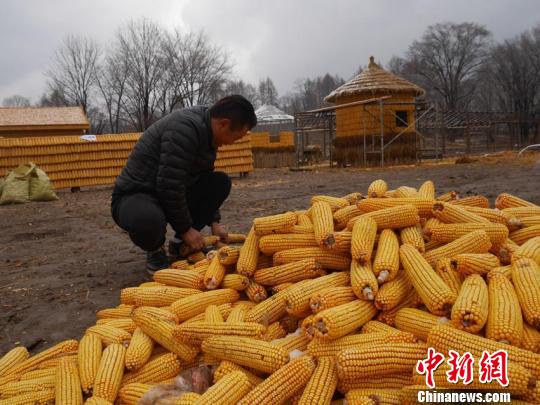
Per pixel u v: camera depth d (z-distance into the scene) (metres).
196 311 3.54
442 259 3.26
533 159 25.14
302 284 3.24
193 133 4.95
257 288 3.70
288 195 14.77
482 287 2.82
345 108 27.86
